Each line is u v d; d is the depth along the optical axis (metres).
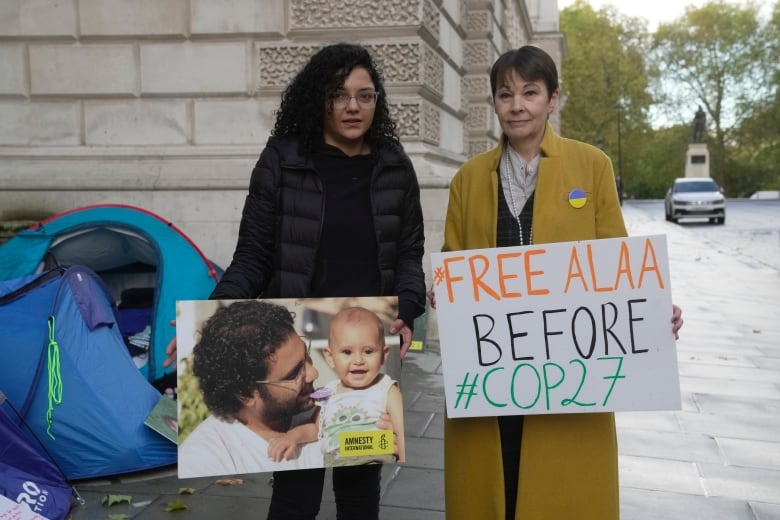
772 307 9.61
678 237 20.88
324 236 2.48
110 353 3.92
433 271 2.38
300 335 2.37
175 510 3.46
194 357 2.33
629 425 4.83
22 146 7.07
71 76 6.97
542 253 2.34
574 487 2.39
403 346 2.49
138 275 6.01
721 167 62.53
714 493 3.77
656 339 2.31
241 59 6.82
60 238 5.29
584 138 53.12
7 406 3.67
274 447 2.36
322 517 3.37
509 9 13.99
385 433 2.40
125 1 6.87
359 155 2.55
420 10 6.65
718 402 5.36
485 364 2.38
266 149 2.53
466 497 2.49
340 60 2.43
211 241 6.79
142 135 6.98
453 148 8.49
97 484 3.74
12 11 6.96
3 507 3.27
